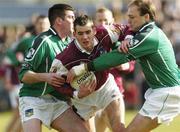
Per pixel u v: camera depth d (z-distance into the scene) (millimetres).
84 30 24531
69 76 24781
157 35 24234
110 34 25688
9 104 58031
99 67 24375
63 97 26375
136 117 24891
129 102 54688
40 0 73625
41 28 33750
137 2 24484
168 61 24516
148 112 24688
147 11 24453
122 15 55094
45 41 25781
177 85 24812
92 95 26016
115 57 24172
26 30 39375
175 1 64625
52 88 26047
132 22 24719
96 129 28969
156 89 24797
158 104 24594
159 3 62781
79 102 26141
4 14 62562
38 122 25656
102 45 25531
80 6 62562
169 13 62219
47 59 25859
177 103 24812
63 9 26109
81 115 26344
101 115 28531
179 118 44469
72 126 25812
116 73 29219
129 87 54406
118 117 26094
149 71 24719
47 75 25000
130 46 24047
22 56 36500
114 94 26234
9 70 43344
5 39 60750
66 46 26266
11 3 70875
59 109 26172
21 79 25844
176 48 56500
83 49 25047
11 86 42781
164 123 24750
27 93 26297
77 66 24672
